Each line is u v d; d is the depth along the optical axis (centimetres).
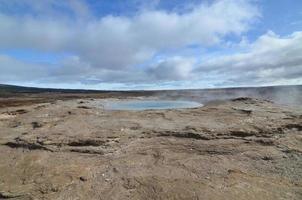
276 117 1208
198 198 524
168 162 734
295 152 783
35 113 1662
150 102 2794
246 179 612
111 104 2552
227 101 2305
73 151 848
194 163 722
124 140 938
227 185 580
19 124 1317
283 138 910
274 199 518
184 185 582
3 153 868
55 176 656
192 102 2691
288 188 566
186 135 965
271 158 748
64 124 1238
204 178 620
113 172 676
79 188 596
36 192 580
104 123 1234
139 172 671
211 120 1212
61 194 570
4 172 696
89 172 679
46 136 996
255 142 877
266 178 621
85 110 1720
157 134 995
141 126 1128
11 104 2531
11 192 581
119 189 585
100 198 551
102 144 898
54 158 788
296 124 1051
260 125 1048
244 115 1308
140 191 570
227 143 873
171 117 1345
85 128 1128
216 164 712
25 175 670
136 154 806
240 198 521
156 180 614
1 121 1442
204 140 918
